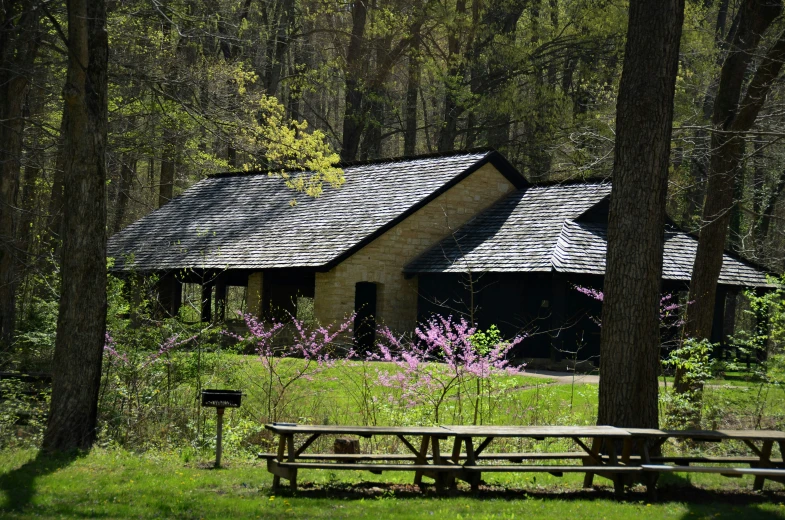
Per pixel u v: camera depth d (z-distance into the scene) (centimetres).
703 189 3175
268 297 2788
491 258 2558
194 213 3309
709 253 1584
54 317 1538
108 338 1348
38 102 2427
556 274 2395
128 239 3294
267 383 1553
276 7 3931
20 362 1838
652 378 1132
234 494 948
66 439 1159
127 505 880
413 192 2800
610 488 1036
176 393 1401
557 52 3756
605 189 2700
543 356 2492
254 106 2002
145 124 2545
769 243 3578
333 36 4209
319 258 2594
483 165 2894
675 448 1315
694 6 2959
